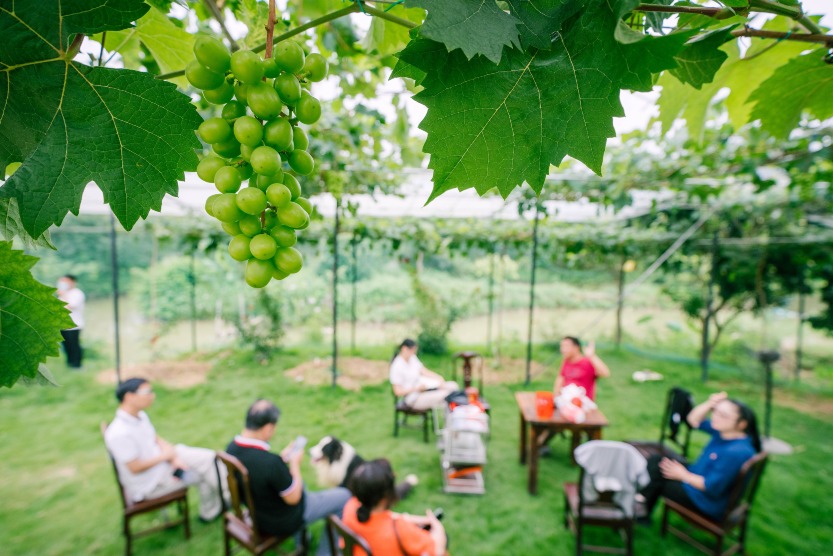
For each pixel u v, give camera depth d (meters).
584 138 0.69
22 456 5.50
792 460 5.45
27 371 0.70
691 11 0.74
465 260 14.48
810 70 1.14
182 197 5.64
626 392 8.02
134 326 12.21
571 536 4.06
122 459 3.59
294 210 0.80
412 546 2.64
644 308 14.16
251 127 0.73
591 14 0.65
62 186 0.67
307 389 7.97
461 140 0.69
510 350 11.28
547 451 5.63
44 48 0.63
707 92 1.43
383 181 5.74
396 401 6.12
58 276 13.70
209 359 9.98
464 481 4.90
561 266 11.93
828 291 8.30
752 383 8.69
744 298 9.48
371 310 13.03
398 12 1.44
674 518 4.37
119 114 0.69
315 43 2.17
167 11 1.25
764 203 7.20
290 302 11.93
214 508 4.23
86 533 4.08
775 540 3.99
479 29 0.60
